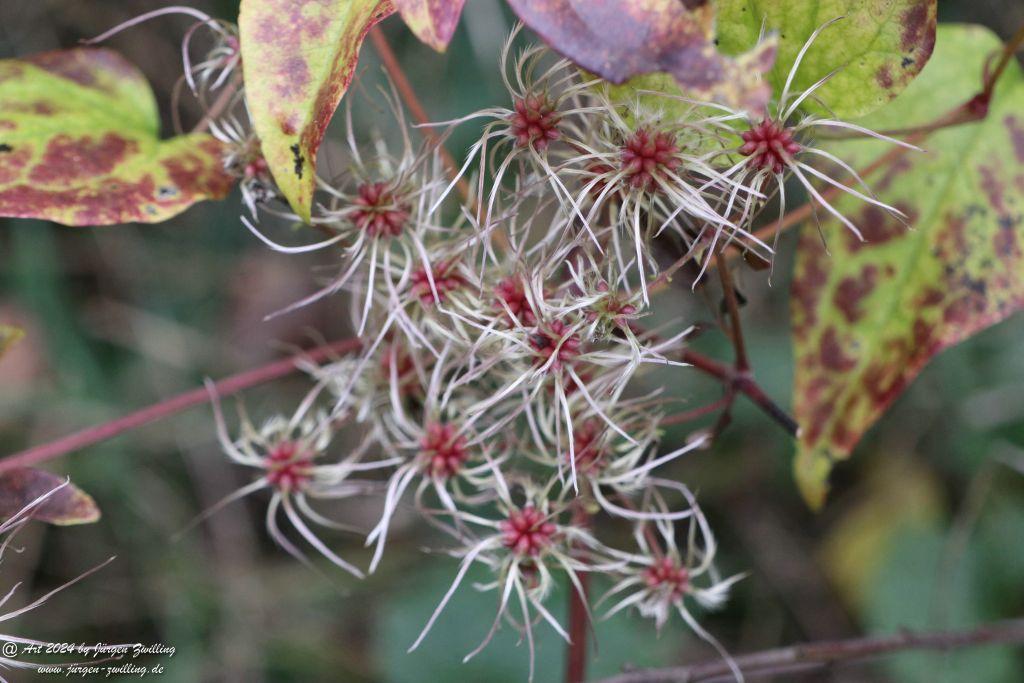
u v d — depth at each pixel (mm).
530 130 298
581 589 314
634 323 316
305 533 330
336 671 475
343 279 315
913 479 479
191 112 528
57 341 508
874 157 332
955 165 332
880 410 328
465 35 496
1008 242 329
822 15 295
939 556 450
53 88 326
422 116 327
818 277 332
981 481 426
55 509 316
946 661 433
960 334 327
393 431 325
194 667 471
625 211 297
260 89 286
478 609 412
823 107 300
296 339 527
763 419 465
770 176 298
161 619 483
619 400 336
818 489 331
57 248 524
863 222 331
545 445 325
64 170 318
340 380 332
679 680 343
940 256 329
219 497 505
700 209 292
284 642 480
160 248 540
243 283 540
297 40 287
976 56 339
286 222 533
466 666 408
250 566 502
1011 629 359
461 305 306
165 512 496
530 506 313
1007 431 463
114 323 524
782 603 490
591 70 268
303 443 332
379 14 284
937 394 474
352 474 417
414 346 313
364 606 492
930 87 337
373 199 313
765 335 470
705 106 295
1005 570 445
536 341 302
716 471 483
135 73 331
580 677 333
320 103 286
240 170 322
